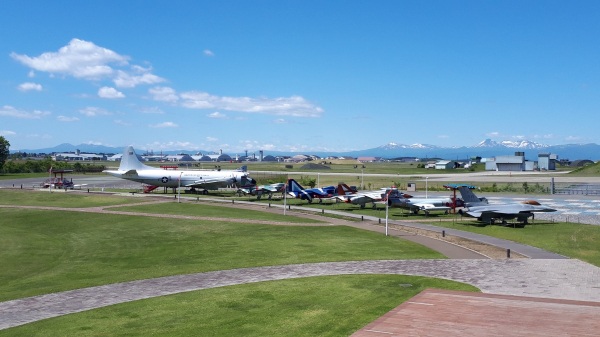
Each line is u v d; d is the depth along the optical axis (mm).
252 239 54812
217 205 88688
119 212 77688
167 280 37250
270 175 170125
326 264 41750
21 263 45531
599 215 77812
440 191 123625
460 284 34250
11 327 26969
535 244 51125
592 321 25781
